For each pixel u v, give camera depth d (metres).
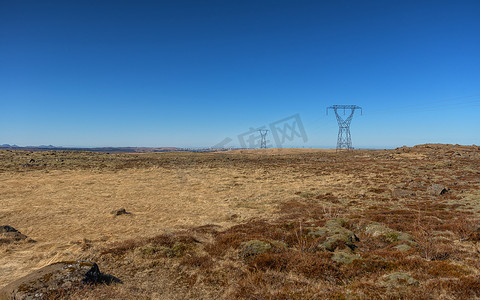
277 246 11.47
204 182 42.44
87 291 7.70
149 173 51.28
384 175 43.31
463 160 57.12
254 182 42.47
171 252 11.98
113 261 11.09
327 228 14.38
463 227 12.54
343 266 9.13
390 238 12.53
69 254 12.07
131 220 21.67
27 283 7.52
